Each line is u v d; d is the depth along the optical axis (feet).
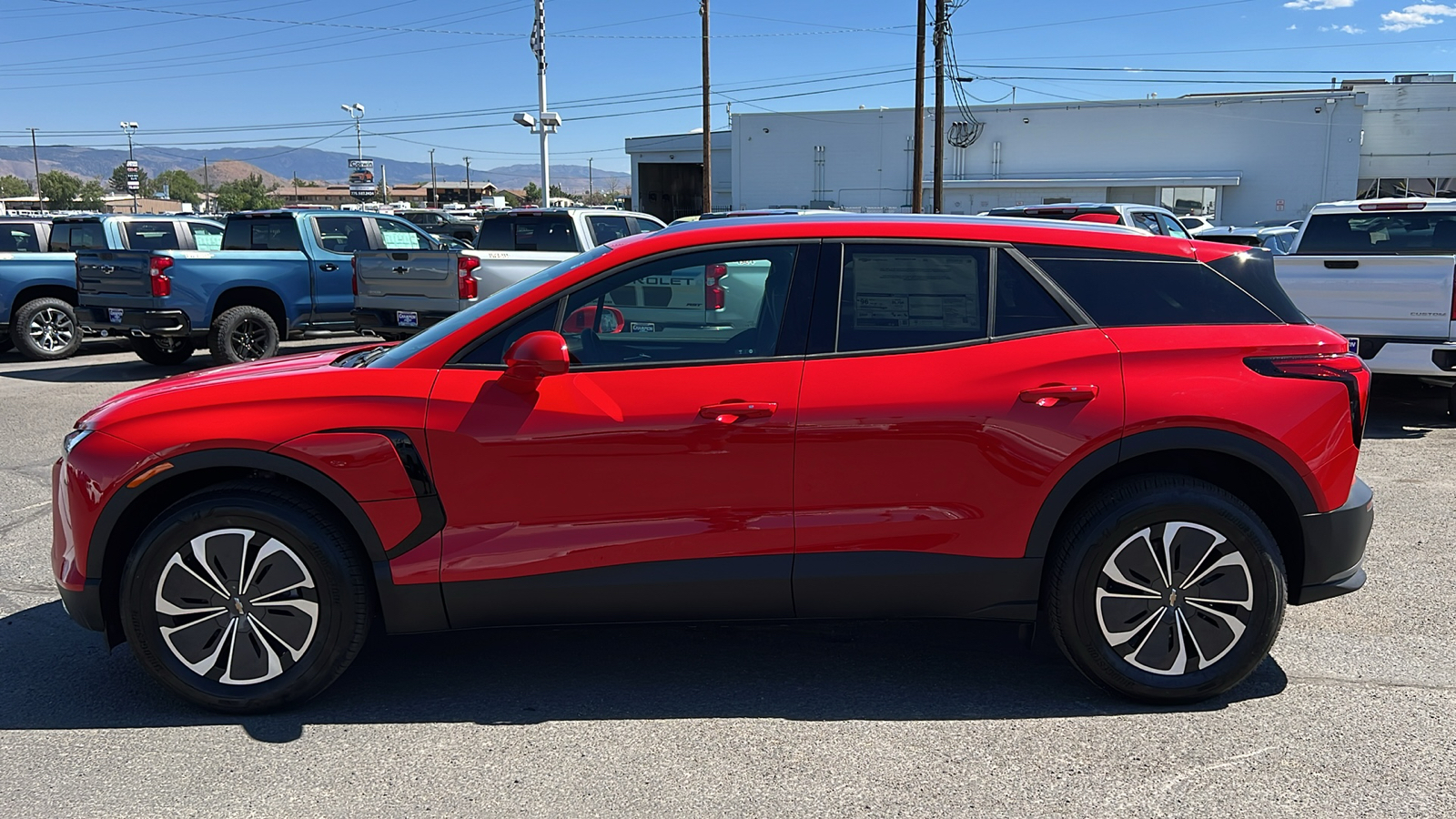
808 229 11.98
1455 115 133.28
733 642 13.96
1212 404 11.41
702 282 11.82
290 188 577.43
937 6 98.78
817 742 11.11
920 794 10.04
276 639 11.53
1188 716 11.66
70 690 12.51
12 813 9.75
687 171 196.13
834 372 11.49
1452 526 18.86
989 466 11.43
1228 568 11.54
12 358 45.70
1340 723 11.47
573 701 12.16
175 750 10.98
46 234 49.73
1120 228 12.45
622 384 11.46
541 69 96.07
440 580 11.45
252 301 40.63
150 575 11.30
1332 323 27.22
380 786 10.24
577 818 9.66
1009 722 11.55
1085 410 11.38
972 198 141.38
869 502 11.53
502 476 11.40
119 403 11.86
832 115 147.13
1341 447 11.72
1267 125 128.77
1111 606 11.62
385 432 11.30
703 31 106.52
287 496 11.44
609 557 11.52
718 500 11.49
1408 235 28.04
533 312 11.80
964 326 11.72
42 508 21.16
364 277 36.96
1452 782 10.20
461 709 11.95
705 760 10.73
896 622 14.62
